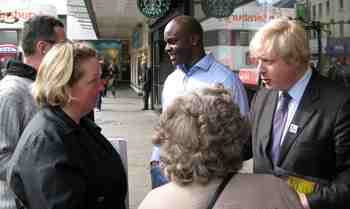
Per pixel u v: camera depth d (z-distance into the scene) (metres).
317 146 2.29
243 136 1.72
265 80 2.43
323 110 2.31
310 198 2.14
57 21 3.02
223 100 1.71
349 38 5.83
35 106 2.80
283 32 2.33
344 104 2.28
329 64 5.90
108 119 16.05
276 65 2.34
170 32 3.40
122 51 49.12
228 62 8.09
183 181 1.66
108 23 29.19
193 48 3.40
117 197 2.35
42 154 2.08
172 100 1.75
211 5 8.62
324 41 6.02
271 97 2.58
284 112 2.47
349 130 2.25
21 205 2.20
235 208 1.61
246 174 1.71
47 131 2.13
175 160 1.65
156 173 3.30
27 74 2.88
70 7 22.09
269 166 2.48
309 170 2.31
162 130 1.71
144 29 25.09
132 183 7.43
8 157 2.70
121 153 2.83
